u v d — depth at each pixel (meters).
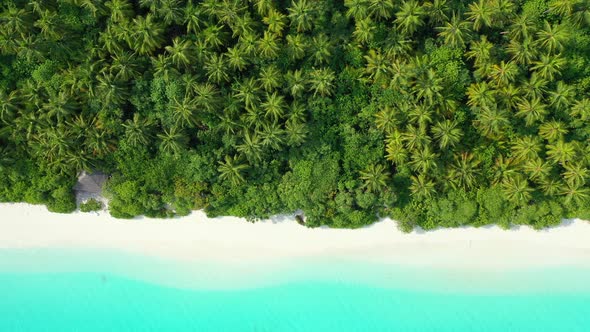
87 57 34.12
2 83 35.12
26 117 34.19
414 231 37.38
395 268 37.50
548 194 35.34
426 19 34.62
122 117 35.09
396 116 33.88
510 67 32.47
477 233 37.22
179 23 33.69
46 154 35.12
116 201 36.94
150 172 36.31
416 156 33.72
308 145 35.56
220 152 35.34
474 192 36.12
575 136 34.66
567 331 36.66
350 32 34.69
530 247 37.06
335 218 36.69
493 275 37.19
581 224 36.81
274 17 33.25
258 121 33.72
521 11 34.50
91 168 35.78
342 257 37.66
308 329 37.44
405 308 37.34
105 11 33.84
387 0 32.50
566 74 34.25
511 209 36.19
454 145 34.25
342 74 34.84
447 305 37.22
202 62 33.75
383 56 34.03
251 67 34.91
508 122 33.16
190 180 36.41
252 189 36.41
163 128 34.88
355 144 35.34
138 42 33.25
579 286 36.81
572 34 33.75
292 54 33.56
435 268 37.38
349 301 37.50
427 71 33.47
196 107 33.47
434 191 35.19
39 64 34.88
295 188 36.03
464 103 34.75
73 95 34.50
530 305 36.97
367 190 35.34
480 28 34.25
